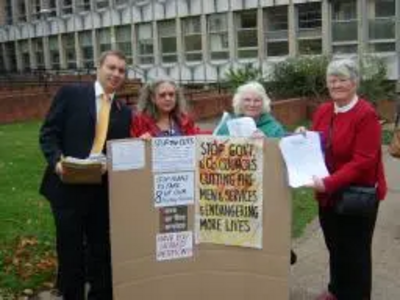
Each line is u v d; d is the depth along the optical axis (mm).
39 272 6070
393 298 5656
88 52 46031
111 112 4957
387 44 27703
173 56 38562
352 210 4762
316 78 21938
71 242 5004
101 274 5246
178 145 4711
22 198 9148
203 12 35781
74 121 4910
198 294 4871
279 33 32062
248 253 4805
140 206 4715
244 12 33719
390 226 7930
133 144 4641
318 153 4672
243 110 5281
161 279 4824
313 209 8633
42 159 12781
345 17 28906
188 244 4828
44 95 23656
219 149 4715
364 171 4742
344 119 4785
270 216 4738
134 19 40844
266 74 28078
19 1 54406
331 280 5352
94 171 4688
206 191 4781
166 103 4988
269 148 4664
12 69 55812
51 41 50219
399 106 14008
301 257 6730
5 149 14281
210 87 31125
